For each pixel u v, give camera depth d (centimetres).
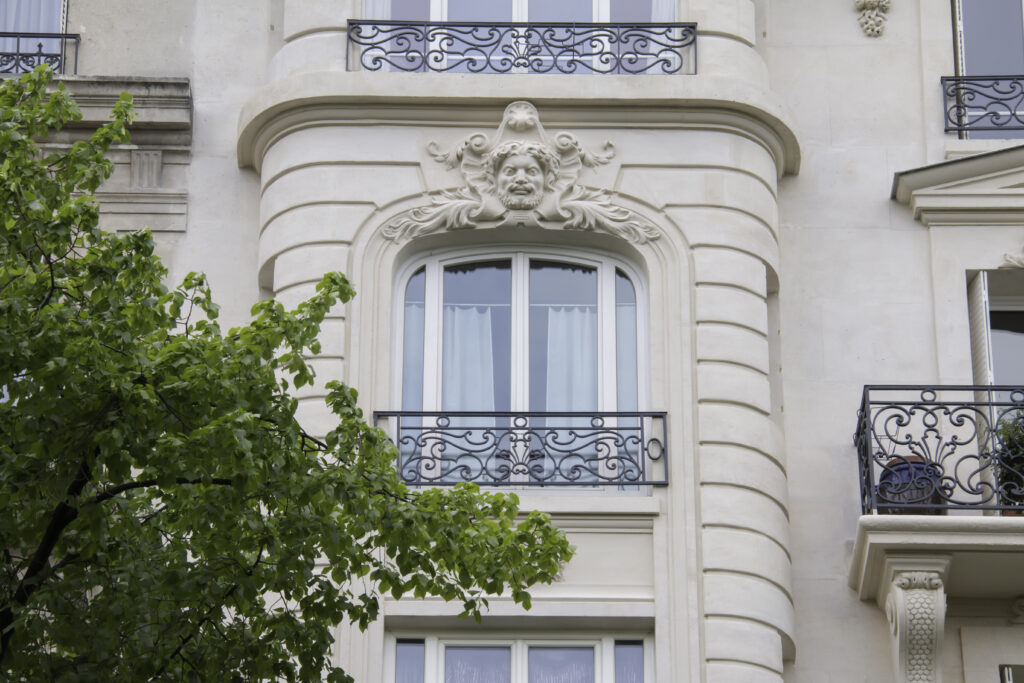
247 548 2114
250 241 2798
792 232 2806
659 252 2703
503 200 2703
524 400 2686
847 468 2672
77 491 2058
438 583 2172
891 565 2506
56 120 2230
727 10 2831
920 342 2745
